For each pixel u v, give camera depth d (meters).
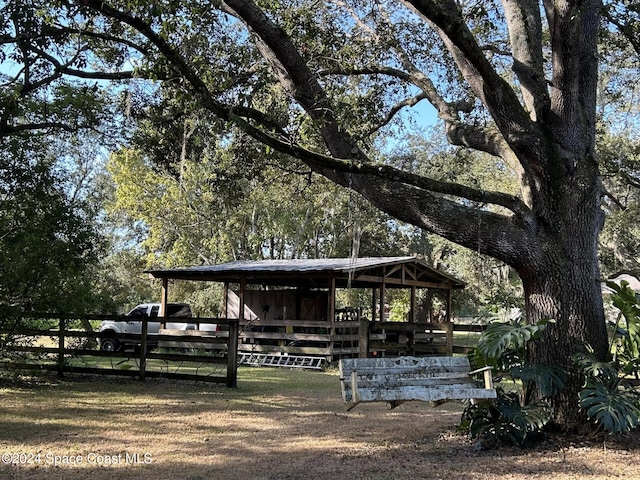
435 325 14.48
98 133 12.91
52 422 7.78
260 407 9.56
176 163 11.41
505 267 23.92
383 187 7.39
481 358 7.14
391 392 5.95
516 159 7.83
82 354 12.36
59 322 12.38
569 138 7.24
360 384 6.02
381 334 17.98
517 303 13.98
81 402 9.42
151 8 6.82
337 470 5.74
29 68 9.95
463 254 24.88
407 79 9.34
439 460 6.16
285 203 27.64
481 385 6.98
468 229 7.14
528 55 7.99
